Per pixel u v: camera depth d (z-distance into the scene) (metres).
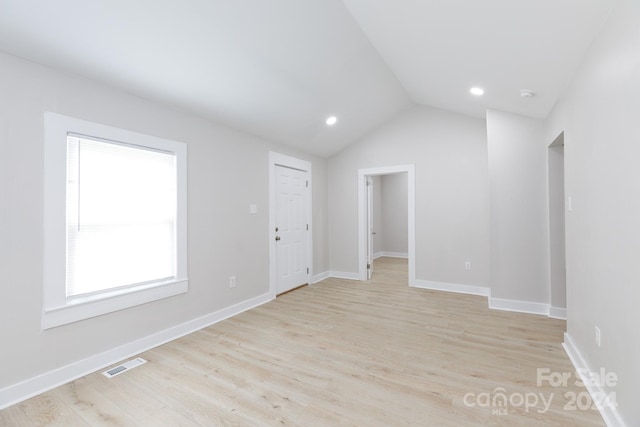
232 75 2.69
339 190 5.43
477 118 4.29
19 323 1.97
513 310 3.57
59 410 1.85
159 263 2.83
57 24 1.82
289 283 4.57
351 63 3.11
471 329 3.02
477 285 4.31
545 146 3.41
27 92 2.01
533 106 3.17
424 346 2.66
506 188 3.58
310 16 2.33
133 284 2.63
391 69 3.47
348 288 4.71
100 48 2.05
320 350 2.61
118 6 1.81
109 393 2.02
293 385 2.09
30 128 2.02
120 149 2.55
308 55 2.77
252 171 3.88
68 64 2.13
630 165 1.43
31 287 2.02
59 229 2.15
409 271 4.76
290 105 3.47
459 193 4.40
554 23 1.82
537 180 3.46
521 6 1.75
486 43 2.28
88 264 2.36
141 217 2.69
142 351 2.62
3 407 1.87
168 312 2.86
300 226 4.83
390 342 2.75
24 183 2.00
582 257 2.14
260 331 3.05
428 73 3.23
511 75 2.65
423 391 1.99
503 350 2.56
